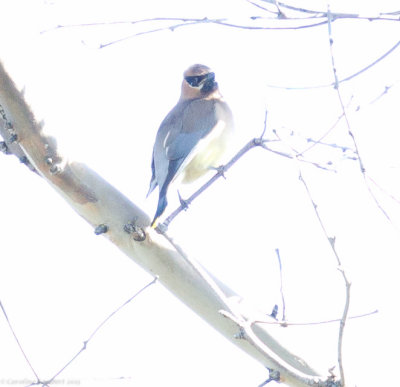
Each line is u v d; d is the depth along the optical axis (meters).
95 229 9.93
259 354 9.40
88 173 9.91
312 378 8.22
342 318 7.76
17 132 9.70
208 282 8.58
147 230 9.82
